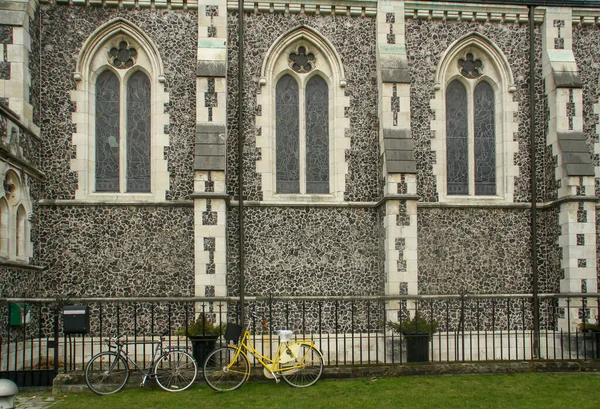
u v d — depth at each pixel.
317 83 14.82
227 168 13.98
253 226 13.93
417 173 14.58
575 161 13.95
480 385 9.82
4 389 7.13
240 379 9.85
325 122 14.77
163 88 13.99
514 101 14.97
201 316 11.98
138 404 8.71
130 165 14.12
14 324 11.31
